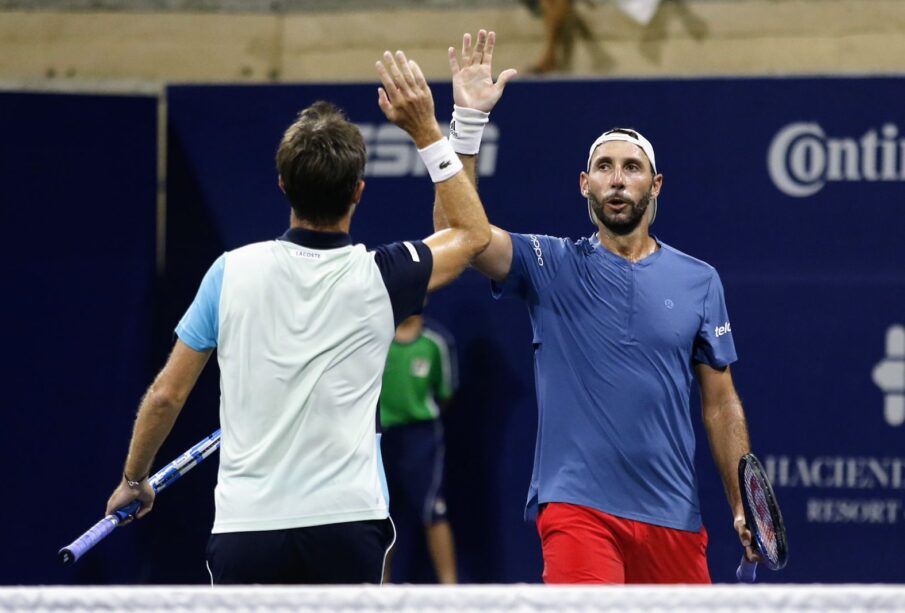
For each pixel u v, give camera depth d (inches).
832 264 943.7
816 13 1118.4
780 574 940.0
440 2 1160.8
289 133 440.8
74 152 1006.4
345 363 426.6
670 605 290.2
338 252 436.5
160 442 445.1
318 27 1175.6
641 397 559.2
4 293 998.4
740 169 953.5
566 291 573.3
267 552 417.7
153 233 1011.3
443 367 969.5
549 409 570.9
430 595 292.5
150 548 994.1
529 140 973.2
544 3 1128.8
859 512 937.5
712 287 586.9
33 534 993.5
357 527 420.5
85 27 1189.1
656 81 962.7
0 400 995.9
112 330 1005.8
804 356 944.9
